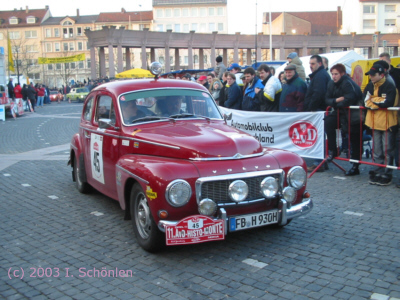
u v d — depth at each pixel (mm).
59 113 28766
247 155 4715
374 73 6969
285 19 83125
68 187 7957
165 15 96125
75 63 96625
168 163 4480
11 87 28359
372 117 7262
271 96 8938
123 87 5902
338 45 57344
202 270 4262
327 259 4457
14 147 13352
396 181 7637
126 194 5043
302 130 8312
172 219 4332
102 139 6016
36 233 5508
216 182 4406
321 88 8141
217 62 12695
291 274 4121
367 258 4457
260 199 4602
